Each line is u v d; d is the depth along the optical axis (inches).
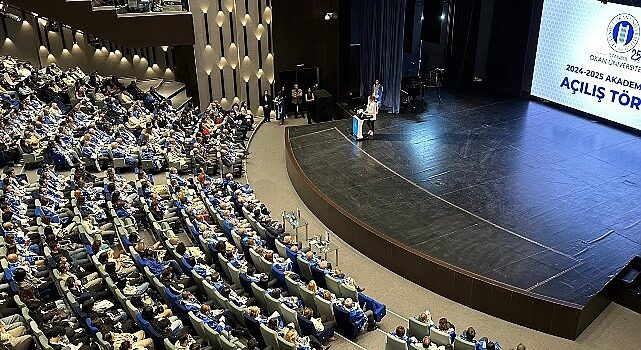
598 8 732.7
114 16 765.3
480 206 565.6
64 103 768.3
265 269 474.6
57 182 582.9
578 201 572.1
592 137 724.7
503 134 732.7
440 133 737.0
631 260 480.7
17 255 447.5
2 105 703.1
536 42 828.0
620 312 466.3
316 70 902.4
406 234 524.1
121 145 676.7
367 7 805.2
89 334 390.0
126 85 885.2
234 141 765.9
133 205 567.5
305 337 394.0
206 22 848.3
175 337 375.9
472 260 486.3
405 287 500.1
